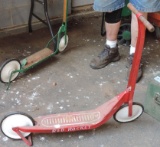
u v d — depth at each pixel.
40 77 2.05
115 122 1.71
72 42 2.46
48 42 2.31
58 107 1.81
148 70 2.14
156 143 1.61
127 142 1.61
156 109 1.72
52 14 2.68
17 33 2.56
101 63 2.13
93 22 2.78
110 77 2.07
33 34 2.57
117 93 1.94
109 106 1.59
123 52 2.34
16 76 2.00
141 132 1.67
